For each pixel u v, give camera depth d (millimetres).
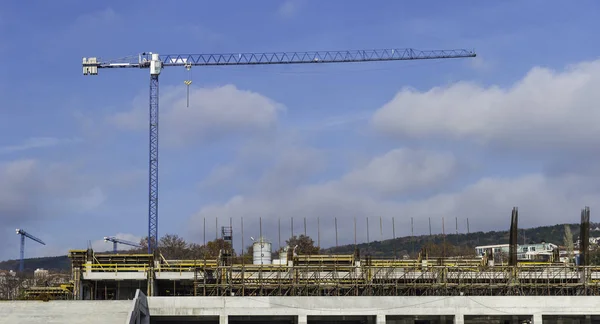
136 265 104438
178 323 104250
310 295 105375
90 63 195875
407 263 112750
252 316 100438
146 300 95438
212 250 184500
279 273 104250
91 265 104562
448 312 99625
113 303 84312
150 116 179750
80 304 83938
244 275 104812
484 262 115000
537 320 100438
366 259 109875
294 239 182125
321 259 111250
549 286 105438
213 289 103625
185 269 106500
